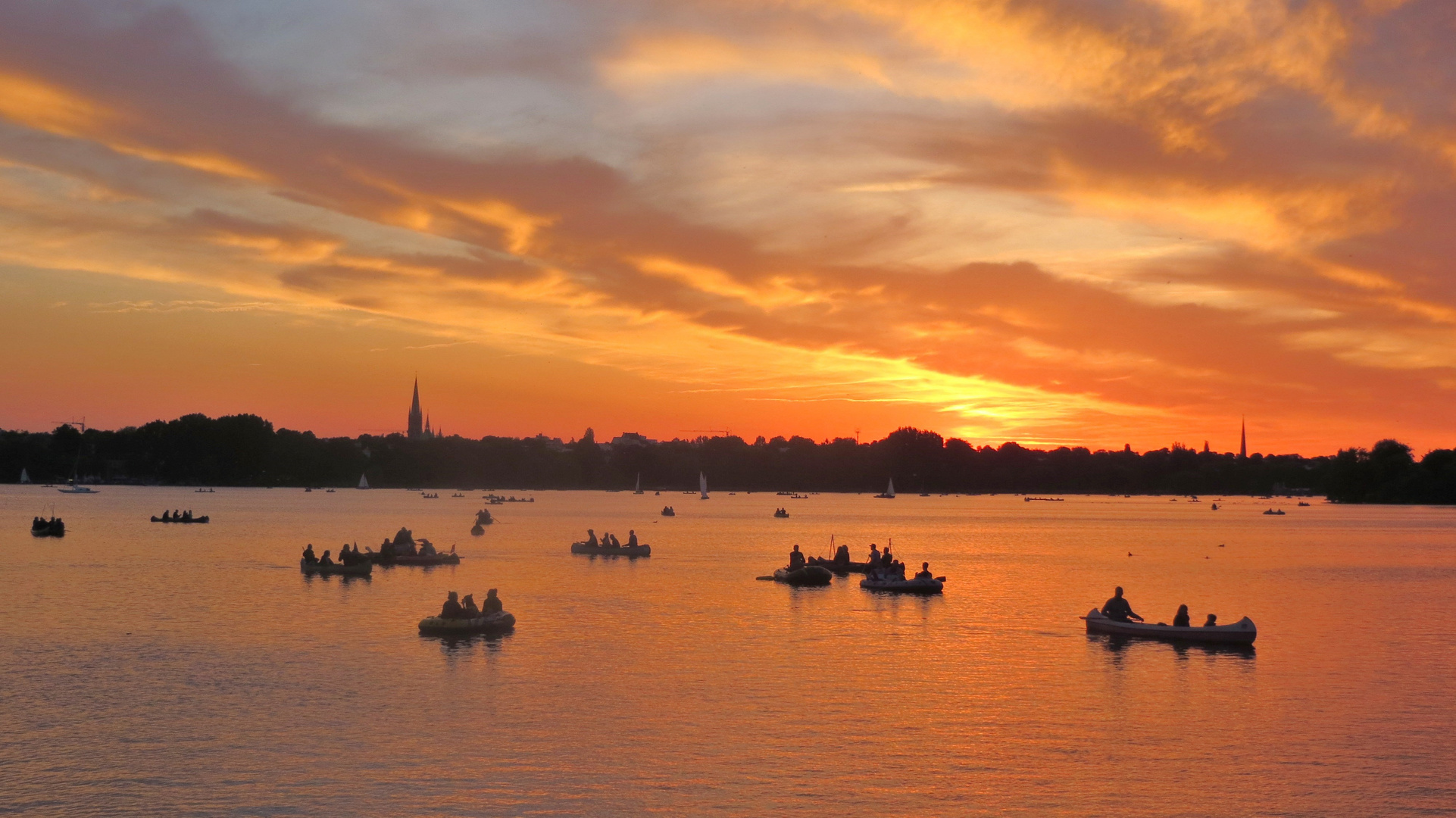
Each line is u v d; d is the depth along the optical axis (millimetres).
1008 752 30625
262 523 156500
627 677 39312
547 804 26188
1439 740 32156
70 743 30406
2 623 50531
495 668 40562
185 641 45750
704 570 83125
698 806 26188
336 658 42188
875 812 26000
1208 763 29859
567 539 124812
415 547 88000
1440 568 95750
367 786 27188
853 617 55969
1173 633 48938
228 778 27672
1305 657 45500
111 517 165000
